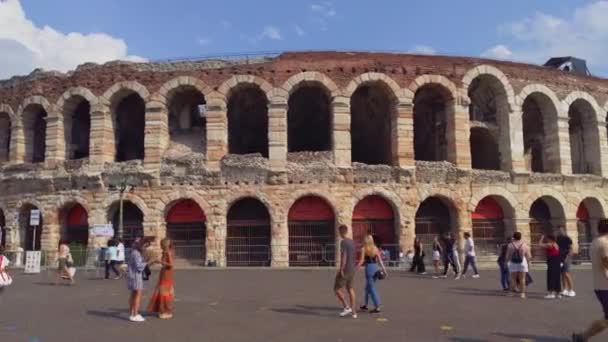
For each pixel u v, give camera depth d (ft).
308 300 54.85
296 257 105.60
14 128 118.73
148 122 109.19
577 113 130.11
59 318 44.78
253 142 134.62
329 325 40.70
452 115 110.63
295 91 120.98
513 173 110.83
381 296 58.03
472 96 129.70
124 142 129.39
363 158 134.72
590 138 122.42
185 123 120.16
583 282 74.13
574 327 40.14
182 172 106.63
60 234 112.16
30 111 119.75
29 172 114.01
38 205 112.47
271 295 59.11
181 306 50.98
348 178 104.99
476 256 109.19
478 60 114.32
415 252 90.33
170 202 106.32
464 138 109.91
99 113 111.04
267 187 105.09
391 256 104.99
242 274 86.63
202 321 42.86
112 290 65.41
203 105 121.60
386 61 109.60
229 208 106.42
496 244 111.45
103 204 107.76
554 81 118.01
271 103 107.04
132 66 112.16
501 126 115.03
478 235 111.55
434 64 111.14
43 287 69.26
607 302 32.50
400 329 39.09
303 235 106.73
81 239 113.39
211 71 109.50
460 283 71.92
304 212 106.93
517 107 113.91
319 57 109.19
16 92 119.55
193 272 91.09
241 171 105.40
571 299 55.67
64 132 115.03
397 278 79.36
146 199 106.73
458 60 112.78
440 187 107.55
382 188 105.40
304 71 108.06
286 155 106.01
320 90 123.95
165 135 110.93
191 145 114.42
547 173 114.01
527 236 110.11
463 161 108.99
